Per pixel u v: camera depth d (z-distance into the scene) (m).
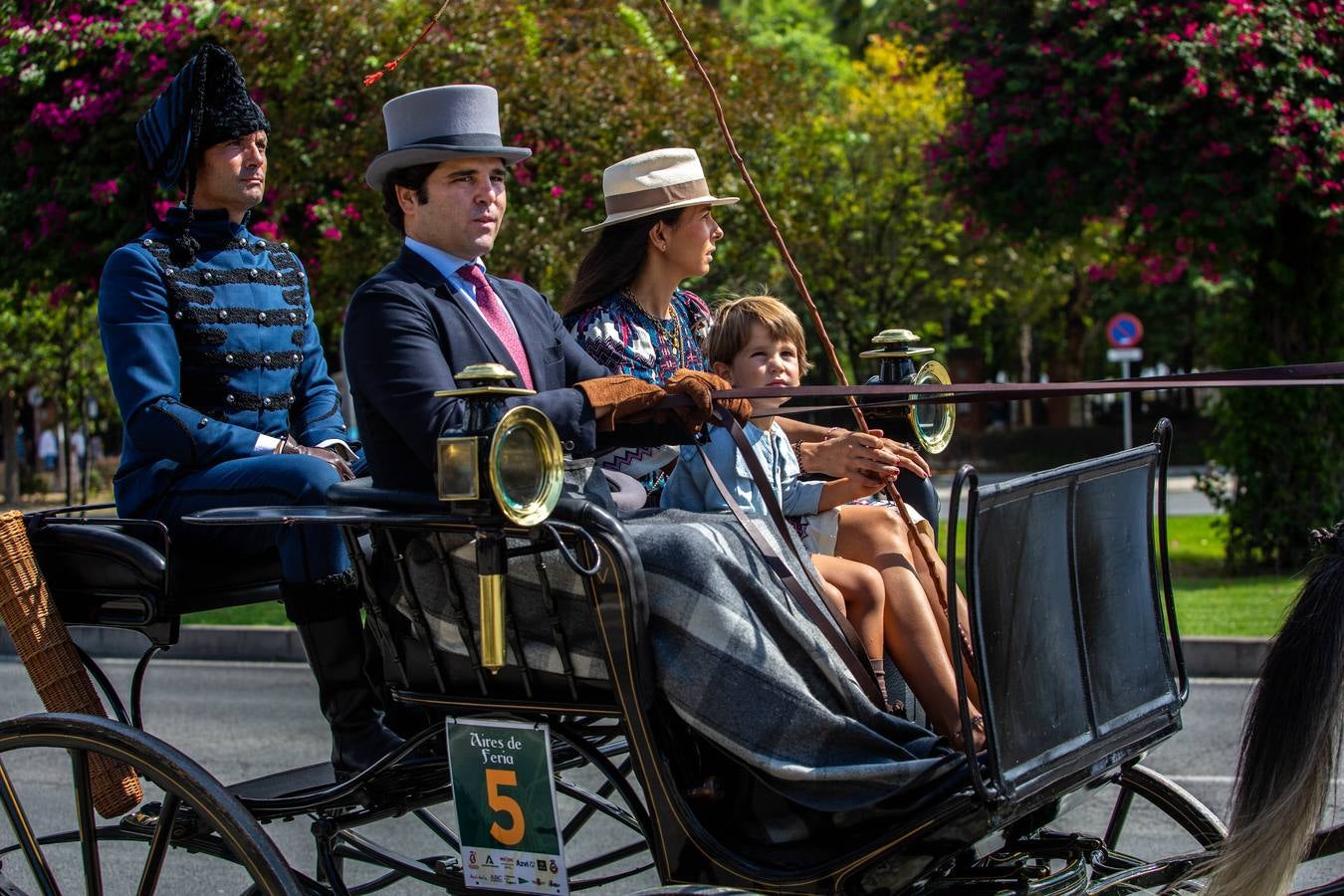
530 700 3.06
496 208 3.66
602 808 3.87
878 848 2.69
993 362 38.28
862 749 2.84
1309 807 2.79
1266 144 10.01
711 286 13.10
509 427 2.77
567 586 2.99
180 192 4.16
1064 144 10.77
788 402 5.05
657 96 11.16
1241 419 11.40
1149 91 10.21
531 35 10.84
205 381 3.97
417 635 3.20
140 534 3.54
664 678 2.88
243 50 10.01
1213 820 3.62
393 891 4.97
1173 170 10.38
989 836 2.84
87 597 3.61
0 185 10.66
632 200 4.29
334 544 3.44
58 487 30.42
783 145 13.51
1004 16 10.87
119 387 3.78
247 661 9.38
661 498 3.92
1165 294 27.97
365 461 3.79
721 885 2.82
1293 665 2.85
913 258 22.52
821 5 31.89
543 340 3.76
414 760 3.39
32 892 4.91
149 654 3.67
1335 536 2.95
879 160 21.72
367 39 10.11
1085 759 3.01
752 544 3.11
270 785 3.43
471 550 3.04
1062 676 2.99
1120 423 34.53
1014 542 2.87
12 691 8.09
